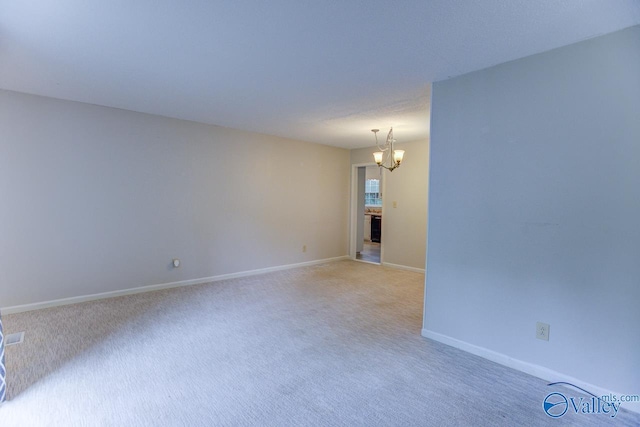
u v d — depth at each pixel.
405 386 2.12
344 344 2.71
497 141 2.42
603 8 1.68
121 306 3.49
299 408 1.89
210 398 1.97
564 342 2.14
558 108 2.14
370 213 9.16
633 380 1.90
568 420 1.81
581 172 2.06
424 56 2.29
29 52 2.31
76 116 3.49
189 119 4.20
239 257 4.86
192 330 2.93
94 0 1.67
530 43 2.08
